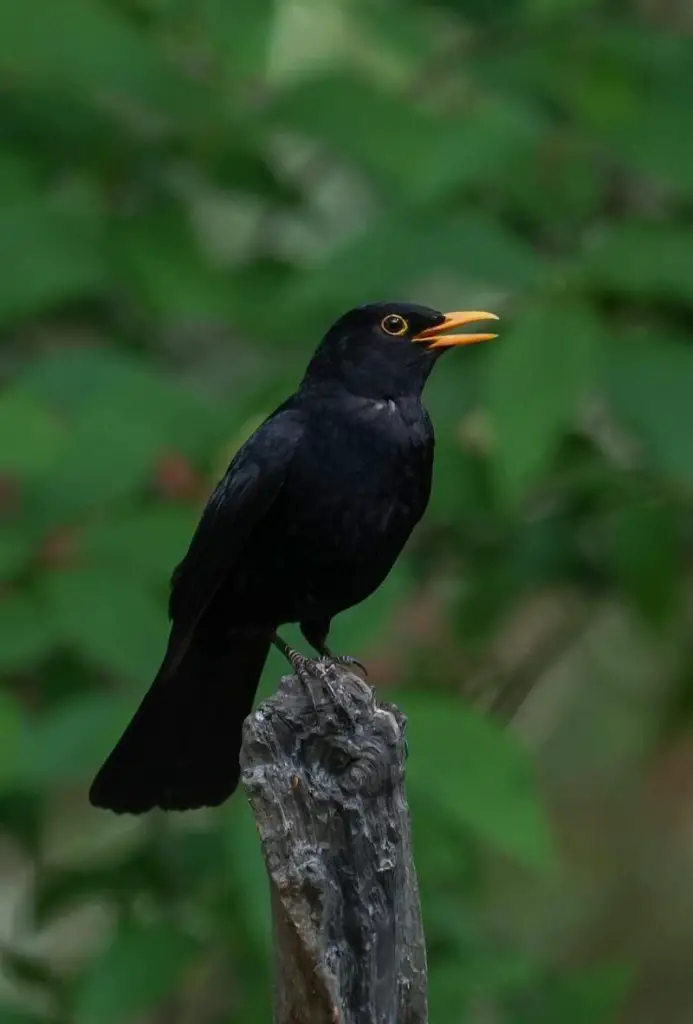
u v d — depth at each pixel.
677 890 17.94
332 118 11.09
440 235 10.62
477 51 12.34
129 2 11.98
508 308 10.56
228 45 10.84
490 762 9.25
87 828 14.70
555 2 11.76
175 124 11.95
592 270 10.38
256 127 11.59
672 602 12.62
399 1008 7.64
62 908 11.98
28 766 9.39
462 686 13.96
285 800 7.57
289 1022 7.51
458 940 11.52
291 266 12.11
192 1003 11.93
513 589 13.62
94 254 11.36
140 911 11.76
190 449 10.71
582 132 11.36
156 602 9.82
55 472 10.16
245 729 7.79
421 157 10.91
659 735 15.27
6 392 10.42
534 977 11.67
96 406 10.67
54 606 9.62
